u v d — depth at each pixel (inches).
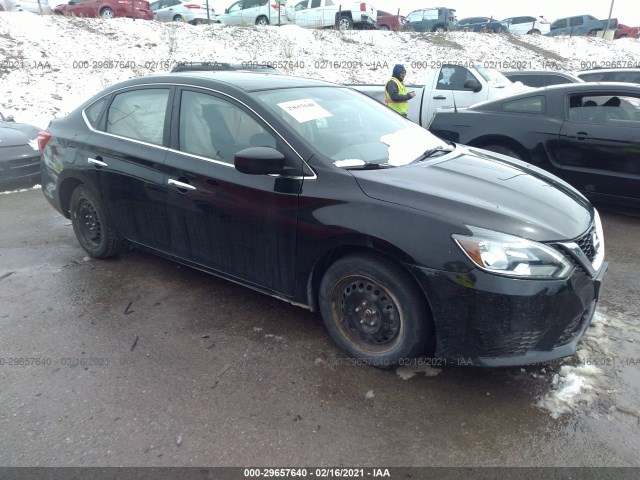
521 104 231.9
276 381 108.8
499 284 93.9
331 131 127.4
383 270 104.3
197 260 139.4
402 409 100.1
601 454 88.5
